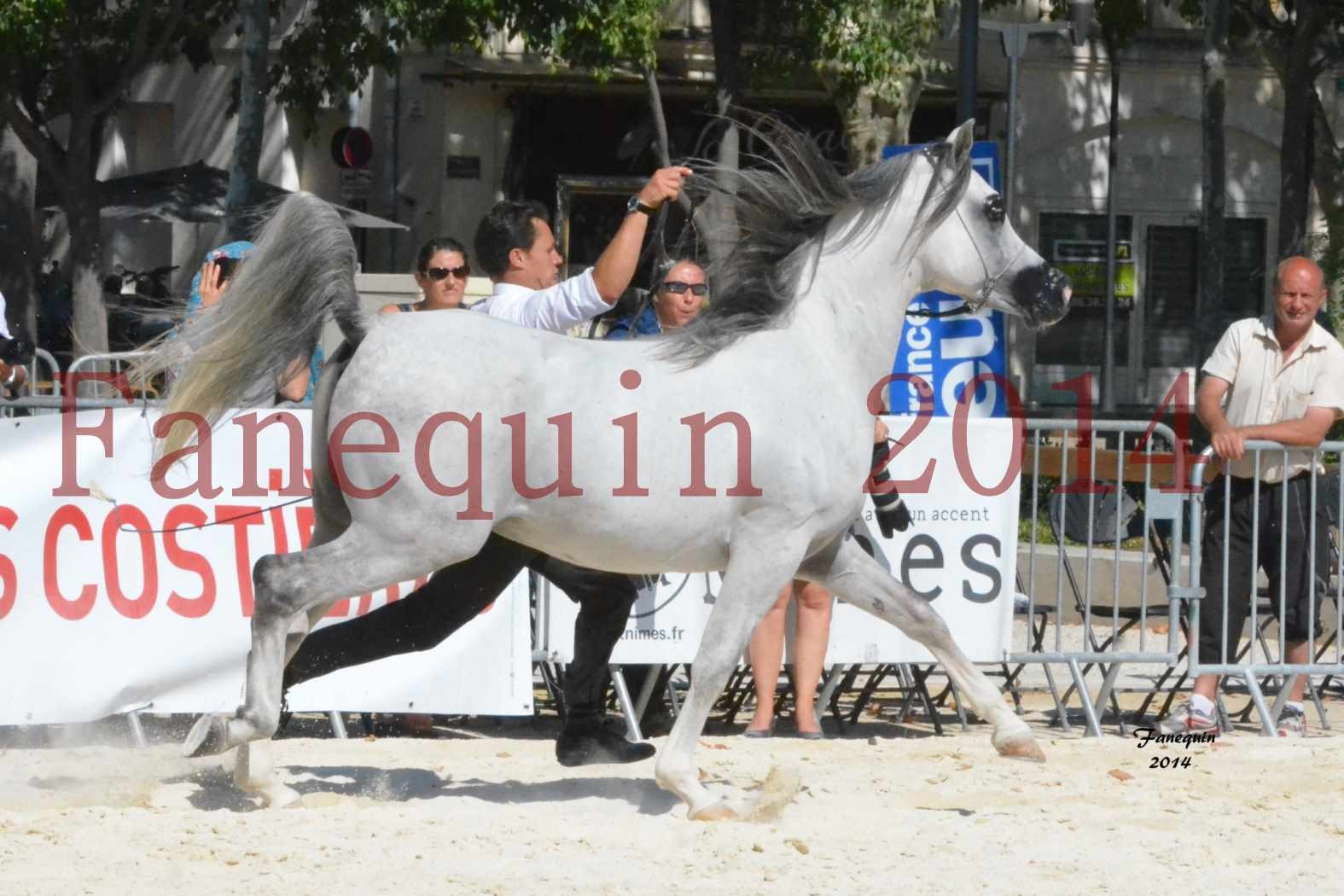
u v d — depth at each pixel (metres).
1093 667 15.50
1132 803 9.27
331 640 9.02
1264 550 12.22
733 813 8.55
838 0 24.44
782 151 8.83
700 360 8.38
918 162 8.93
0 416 11.23
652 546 8.35
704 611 11.50
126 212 26.83
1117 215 37.50
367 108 34.41
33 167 28.27
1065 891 7.32
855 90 25.48
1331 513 13.51
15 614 10.51
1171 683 14.92
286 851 7.73
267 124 33.59
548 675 12.41
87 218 27.11
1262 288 38.25
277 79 29.59
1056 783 9.84
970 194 9.02
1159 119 37.44
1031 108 36.56
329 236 8.23
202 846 7.85
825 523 8.55
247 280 8.20
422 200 34.59
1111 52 34.91
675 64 33.62
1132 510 12.42
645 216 9.12
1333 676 12.91
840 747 11.16
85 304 26.95
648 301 10.85
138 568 10.67
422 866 7.51
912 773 10.09
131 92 34.06
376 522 8.09
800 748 11.05
